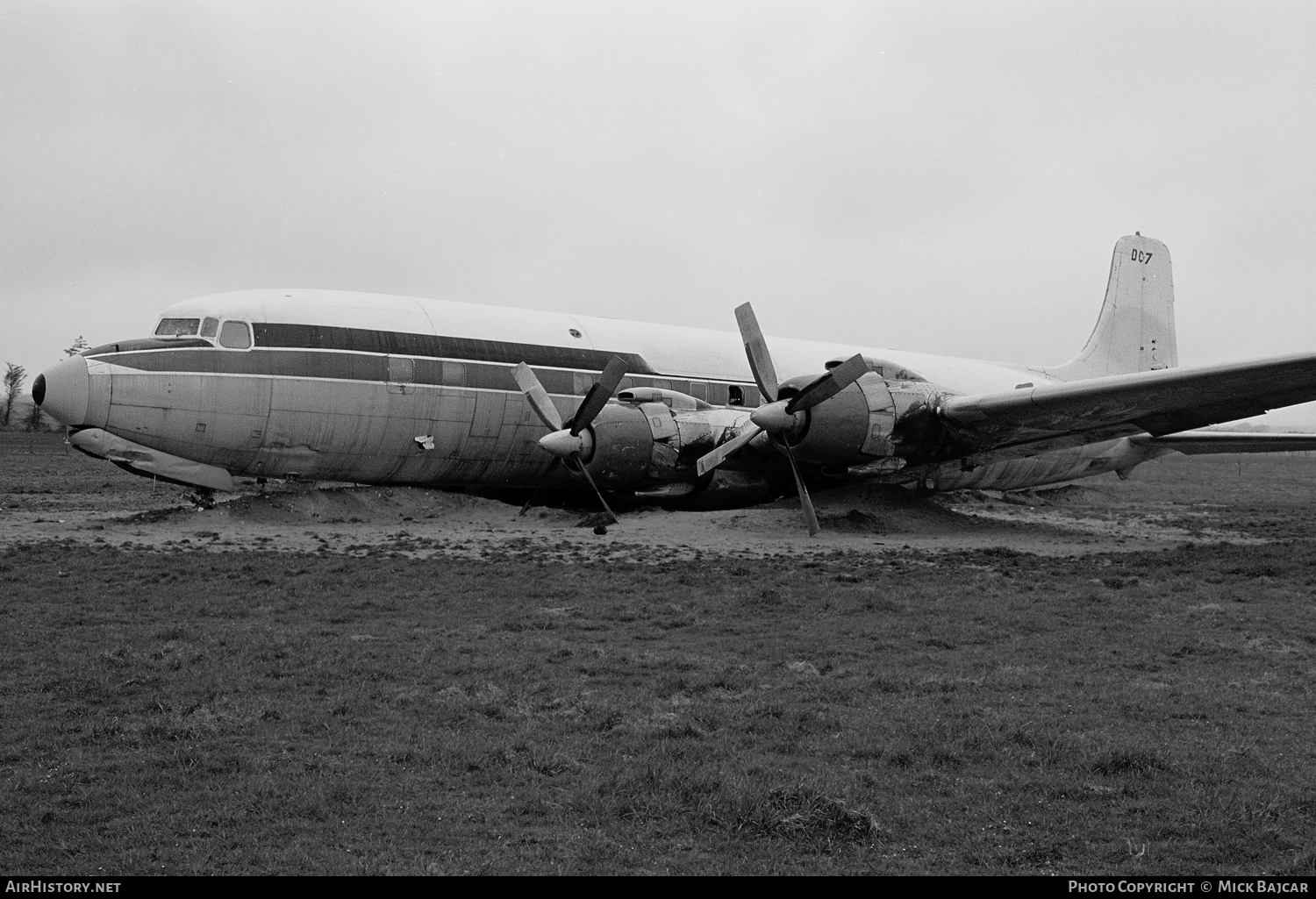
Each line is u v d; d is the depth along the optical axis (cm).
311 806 653
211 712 839
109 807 648
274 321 2220
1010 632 1219
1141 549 2248
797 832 624
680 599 1426
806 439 2112
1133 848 607
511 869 574
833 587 1534
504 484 2578
